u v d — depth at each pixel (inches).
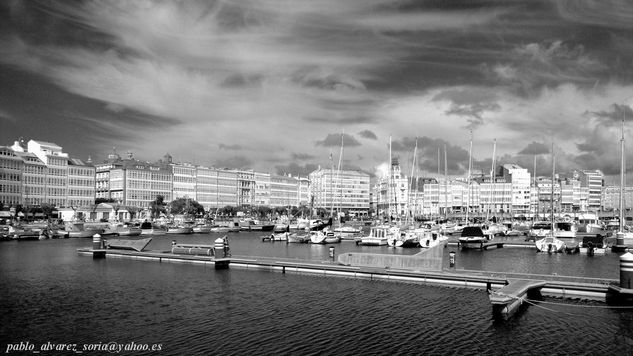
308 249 4045.3
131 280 2208.4
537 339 1355.8
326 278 2240.4
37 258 3061.0
